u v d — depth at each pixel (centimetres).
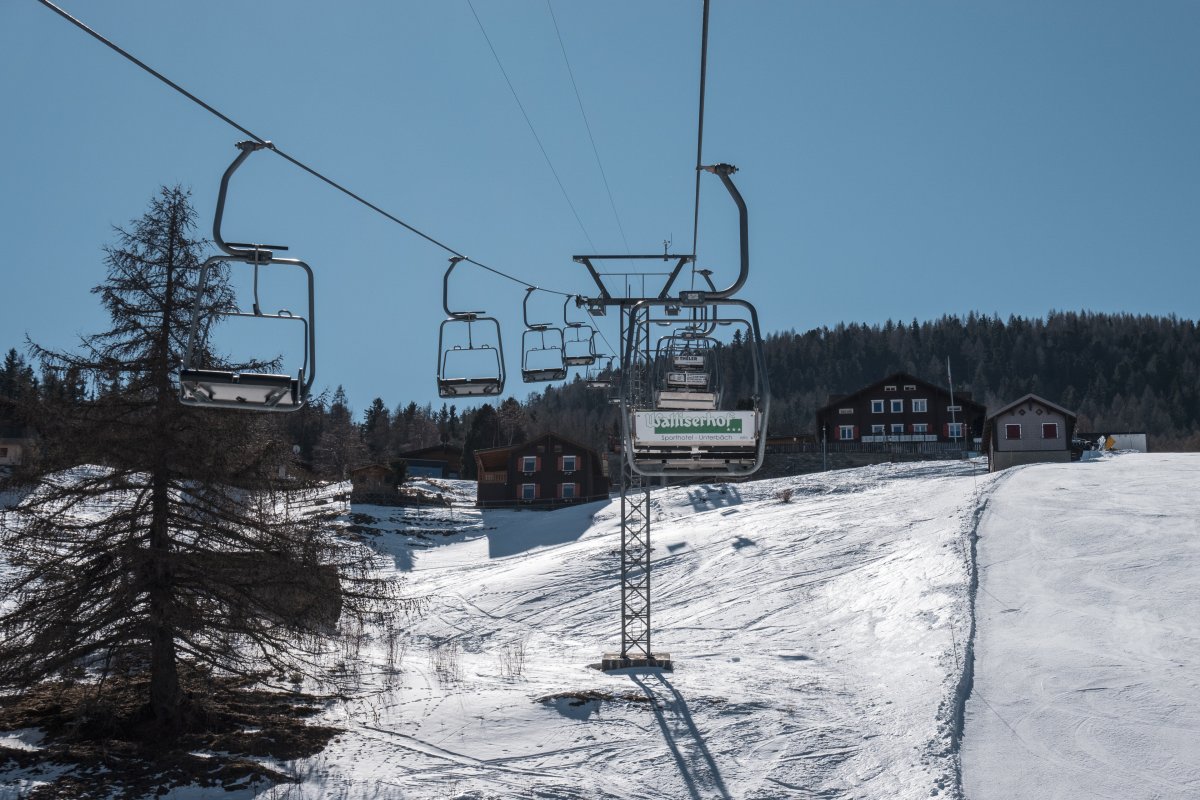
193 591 1952
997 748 1914
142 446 1884
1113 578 3092
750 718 2152
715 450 1259
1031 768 1816
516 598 4275
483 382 1518
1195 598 2823
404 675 2541
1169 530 3625
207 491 1961
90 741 1850
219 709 2062
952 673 2339
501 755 1933
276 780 1727
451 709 2191
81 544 1895
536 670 2680
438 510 7419
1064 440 6831
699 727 2100
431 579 5153
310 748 1897
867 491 5819
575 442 8031
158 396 1939
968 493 4903
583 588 4328
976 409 8900
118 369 1917
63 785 1655
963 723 2050
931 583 3262
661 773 1858
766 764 1894
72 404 1891
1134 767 1800
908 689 2311
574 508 7106
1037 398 6875
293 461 2088
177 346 1950
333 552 2100
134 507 1919
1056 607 2856
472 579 4884
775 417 16938
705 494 6712
